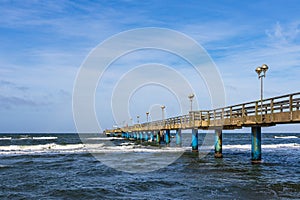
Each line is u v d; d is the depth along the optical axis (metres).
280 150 39.38
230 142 70.81
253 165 21.56
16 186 15.46
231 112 21.64
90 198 13.16
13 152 34.03
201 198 12.68
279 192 13.54
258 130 21.69
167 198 12.83
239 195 13.08
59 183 16.22
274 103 16.30
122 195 13.52
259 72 18.08
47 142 64.94
